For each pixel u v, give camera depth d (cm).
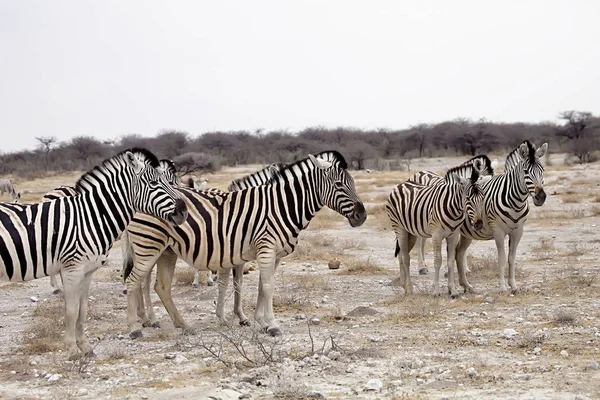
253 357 1170
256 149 11962
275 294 1775
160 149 12044
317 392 929
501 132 12081
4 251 1133
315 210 1416
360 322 1451
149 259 1372
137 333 1385
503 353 1136
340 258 2419
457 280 1925
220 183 6128
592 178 5772
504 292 1670
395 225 1808
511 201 1631
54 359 1193
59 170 10694
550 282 1773
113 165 1237
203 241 1367
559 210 3512
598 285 1708
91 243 1196
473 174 1593
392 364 1091
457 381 986
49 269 1173
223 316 1491
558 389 922
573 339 1205
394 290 1817
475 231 1686
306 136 13400
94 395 994
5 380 1094
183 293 1872
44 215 1170
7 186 4700
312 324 1445
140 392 993
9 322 1587
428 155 11644
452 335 1280
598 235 2678
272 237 1372
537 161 1639
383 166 9138
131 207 1252
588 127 11788
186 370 1116
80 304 1220
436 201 1652
